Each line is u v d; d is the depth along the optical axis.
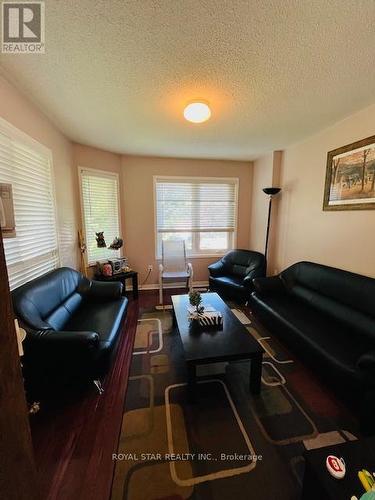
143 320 2.96
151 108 2.18
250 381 1.72
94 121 2.47
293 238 3.32
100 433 1.41
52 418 1.51
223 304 2.53
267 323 2.57
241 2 1.08
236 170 4.26
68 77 1.69
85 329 2.01
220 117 2.36
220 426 1.45
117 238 3.54
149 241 4.16
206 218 4.33
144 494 1.10
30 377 1.61
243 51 1.41
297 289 2.74
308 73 1.63
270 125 2.57
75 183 3.22
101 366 1.72
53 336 1.57
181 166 4.06
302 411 1.56
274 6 1.10
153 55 1.44
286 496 1.09
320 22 1.19
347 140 2.39
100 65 1.55
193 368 1.59
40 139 2.26
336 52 1.41
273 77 1.68
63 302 2.24
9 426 0.54
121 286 2.79
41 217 2.31
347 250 2.44
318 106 2.13
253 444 1.34
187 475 1.18
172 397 1.69
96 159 3.48
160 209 4.16
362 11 1.12
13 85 1.80
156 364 2.08
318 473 0.85
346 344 1.79
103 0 1.07
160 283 3.57
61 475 1.18
